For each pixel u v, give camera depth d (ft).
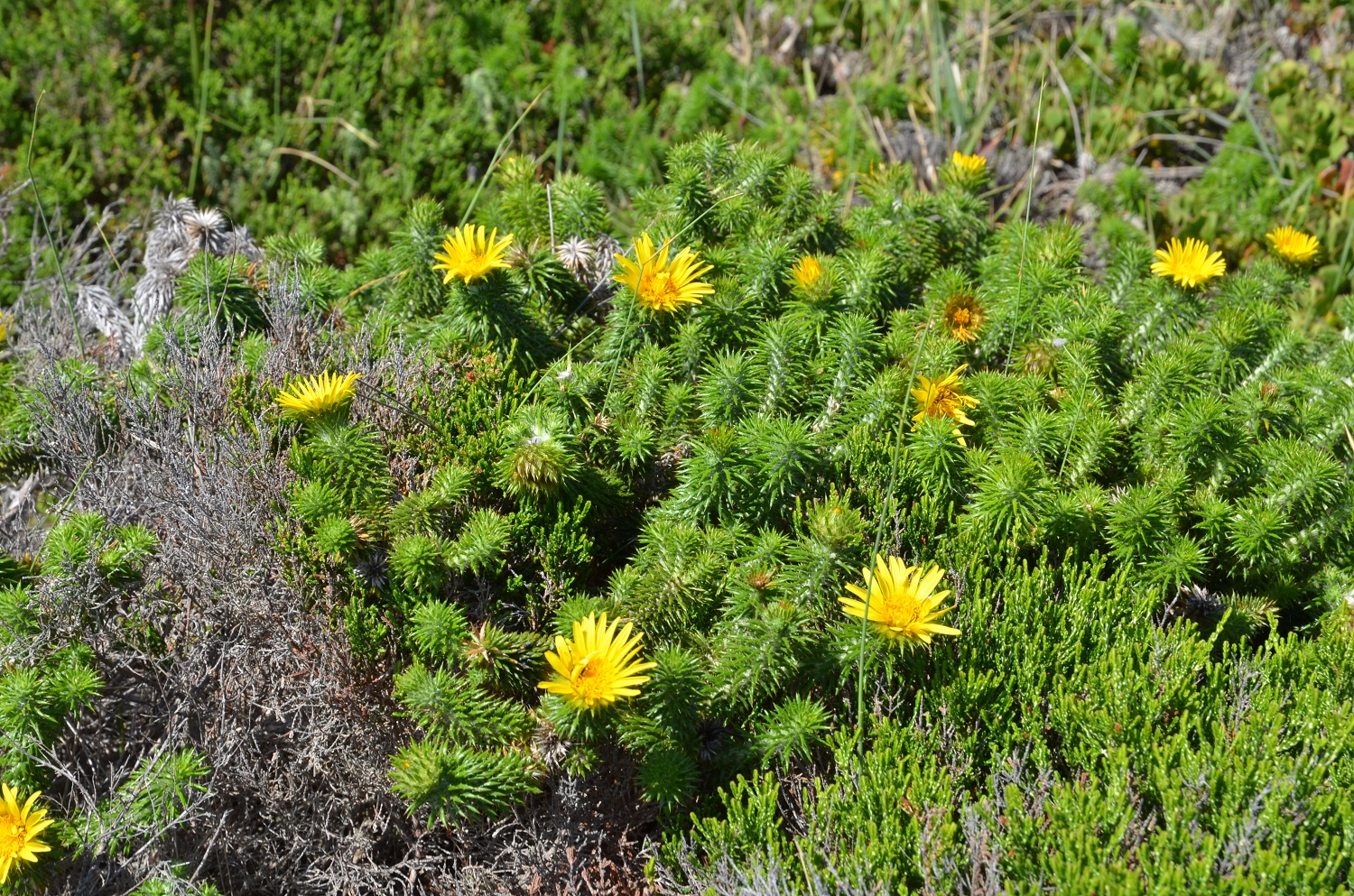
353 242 5.04
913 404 4.26
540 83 5.24
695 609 4.11
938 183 5.18
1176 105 5.37
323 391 4.16
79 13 5.15
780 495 4.19
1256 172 5.13
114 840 3.95
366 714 4.08
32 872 3.93
